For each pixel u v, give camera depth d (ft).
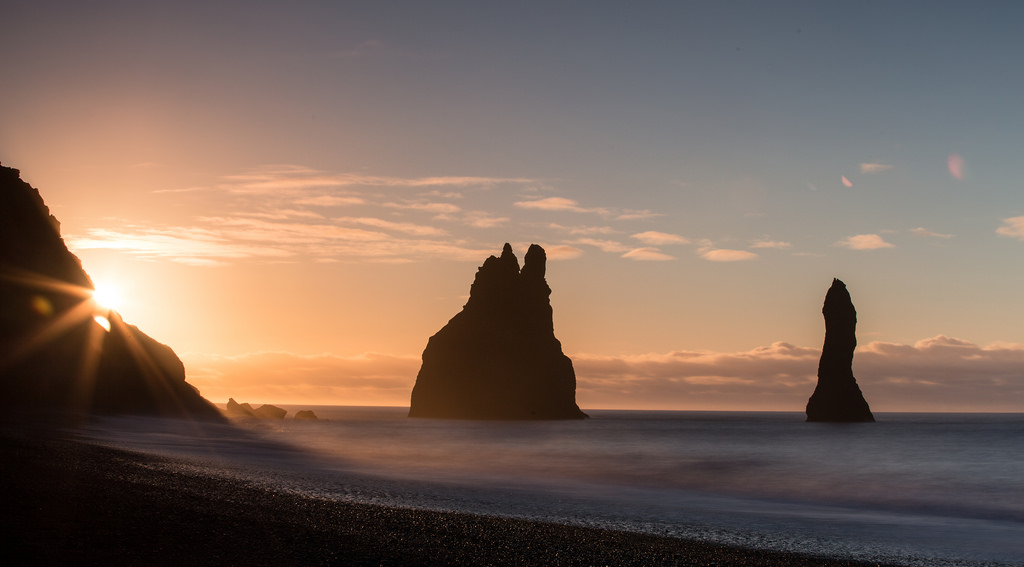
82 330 313.12
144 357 364.17
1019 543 97.14
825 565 77.61
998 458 240.12
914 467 207.92
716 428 593.42
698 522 109.91
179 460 147.33
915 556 86.43
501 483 160.35
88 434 195.83
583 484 165.17
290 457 197.77
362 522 84.48
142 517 73.00
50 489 84.17
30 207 318.65
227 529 71.51
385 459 217.77
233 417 431.02
